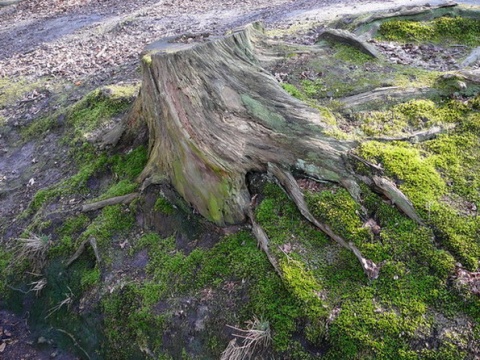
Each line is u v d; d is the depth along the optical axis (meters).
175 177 5.31
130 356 4.81
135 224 5.71
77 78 9.71
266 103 5.22
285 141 4.89
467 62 6.19
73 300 5.57
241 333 4.18
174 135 5.09
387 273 3.93
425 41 6.86
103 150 7.04
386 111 5.27
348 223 4.28
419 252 3.97
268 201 4.79
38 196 6.91
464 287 3.66
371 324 3.68
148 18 12.93
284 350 3.89
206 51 5.40
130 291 5.04
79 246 5.77
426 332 3.54
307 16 9.88
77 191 6.68
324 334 3.78
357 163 4.65
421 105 5.23
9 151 8.52
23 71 10.79
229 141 4.91
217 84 5.23
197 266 4.82
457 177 4.47
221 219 4.97
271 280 4.27
